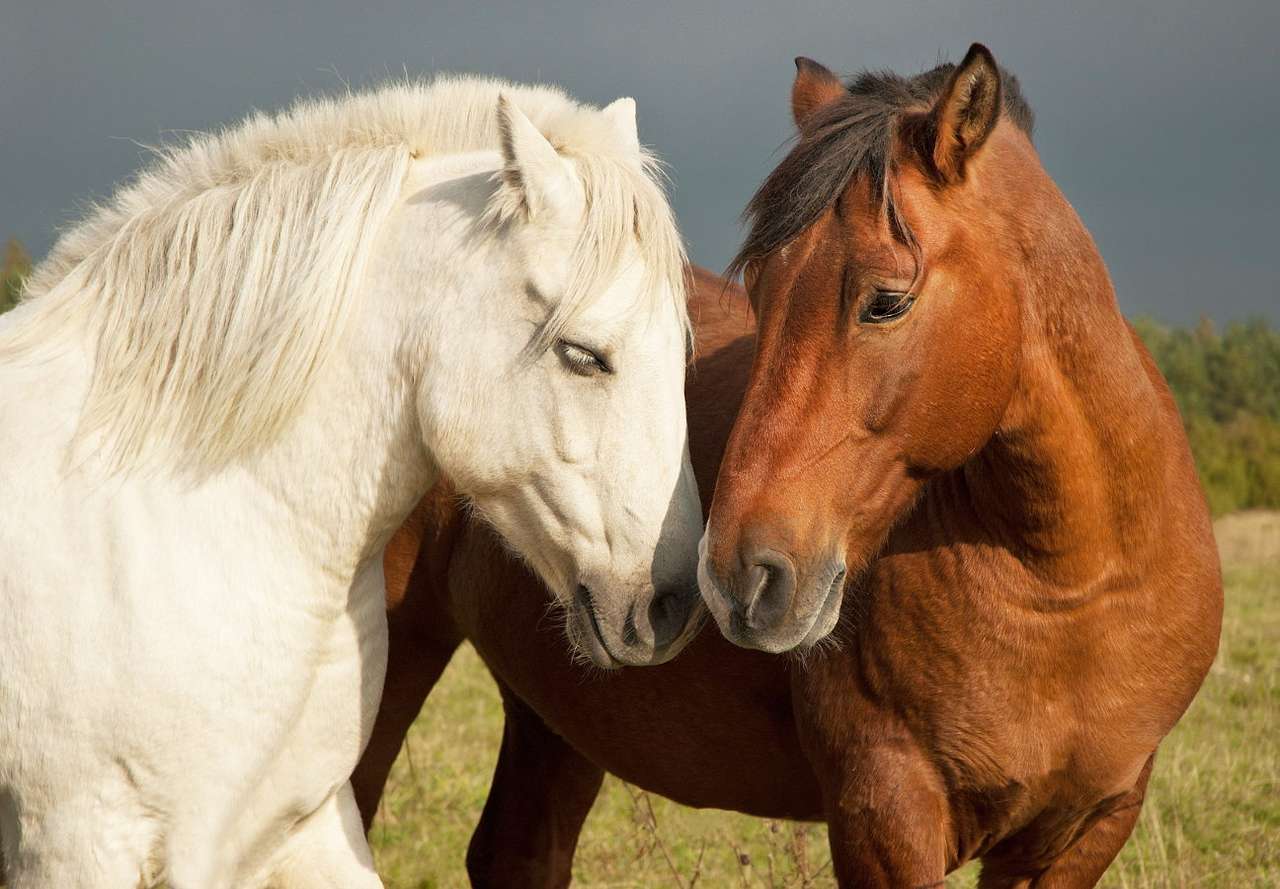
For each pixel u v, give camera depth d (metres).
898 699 5.20
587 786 7.63
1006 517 5.00
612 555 4.67
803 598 4.51
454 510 6.98
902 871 5.18
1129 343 5.12
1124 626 5.07
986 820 5.29
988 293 4.68
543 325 4.58
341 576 4.98
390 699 7.55
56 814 4.59
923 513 5.25
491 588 6.76
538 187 4.53
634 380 4.58
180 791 4.65
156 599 4.57
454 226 4.79
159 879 4.80
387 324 4.85
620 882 8.47
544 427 4.63
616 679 6.30
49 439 4.73
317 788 5.13
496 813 7.61
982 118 4.61
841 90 5.59
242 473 4.86
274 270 4.84
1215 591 5.39
